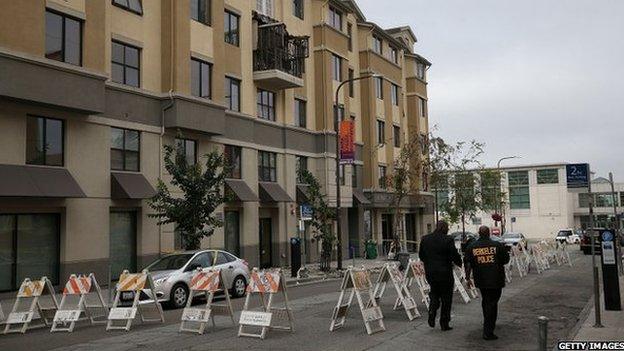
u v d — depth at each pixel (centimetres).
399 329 1112
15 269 1755
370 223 4041
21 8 1712
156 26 2281
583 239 3925
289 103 3117
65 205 1872
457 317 1245
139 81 2200
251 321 1066
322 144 3319
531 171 7744
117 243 2083
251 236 2722
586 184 1302
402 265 2475
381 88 4166
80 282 1255
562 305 1434
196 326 1202
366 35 3981
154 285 1377
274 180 2992
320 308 1429
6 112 1722
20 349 1014
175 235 2256
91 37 1945
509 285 1906
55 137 1878
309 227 3219
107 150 2034
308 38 3095
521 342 979
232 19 2728
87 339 1103
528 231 7700
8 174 1689
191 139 2412
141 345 1014
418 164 3938
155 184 2205
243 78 2755
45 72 1762
